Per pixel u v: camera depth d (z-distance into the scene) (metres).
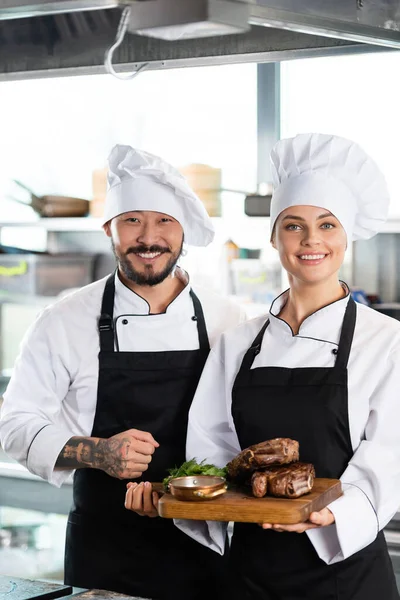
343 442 1.85
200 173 3.58
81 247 4.19
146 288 2.22
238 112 3.92
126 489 2.13
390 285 3.73
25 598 1.62
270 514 1.63
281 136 3.87
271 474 1.71
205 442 2.03
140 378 2.18
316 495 1.70
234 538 1.95
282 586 1.85
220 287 3.71
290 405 1.88
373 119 3.73
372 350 1.88
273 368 1.94
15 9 1.50
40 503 3.34
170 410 2.17
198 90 3.99
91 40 1.90
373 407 1.84
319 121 3.82
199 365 2.19
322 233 1.90
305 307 1.97
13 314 4.24
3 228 4.26
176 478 1.78
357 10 1.61
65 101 4.23
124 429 2.18
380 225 2.07
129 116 4.13
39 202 3.90
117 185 2.18
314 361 1.92
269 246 3.72
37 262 4.00
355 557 1.83
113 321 2.22
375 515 1.77
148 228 2.13
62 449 2.05
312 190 1.90
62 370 2.22
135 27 1.41
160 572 2.12
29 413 2.19
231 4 1.38
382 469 1.79
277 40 1.87
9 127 4.32
